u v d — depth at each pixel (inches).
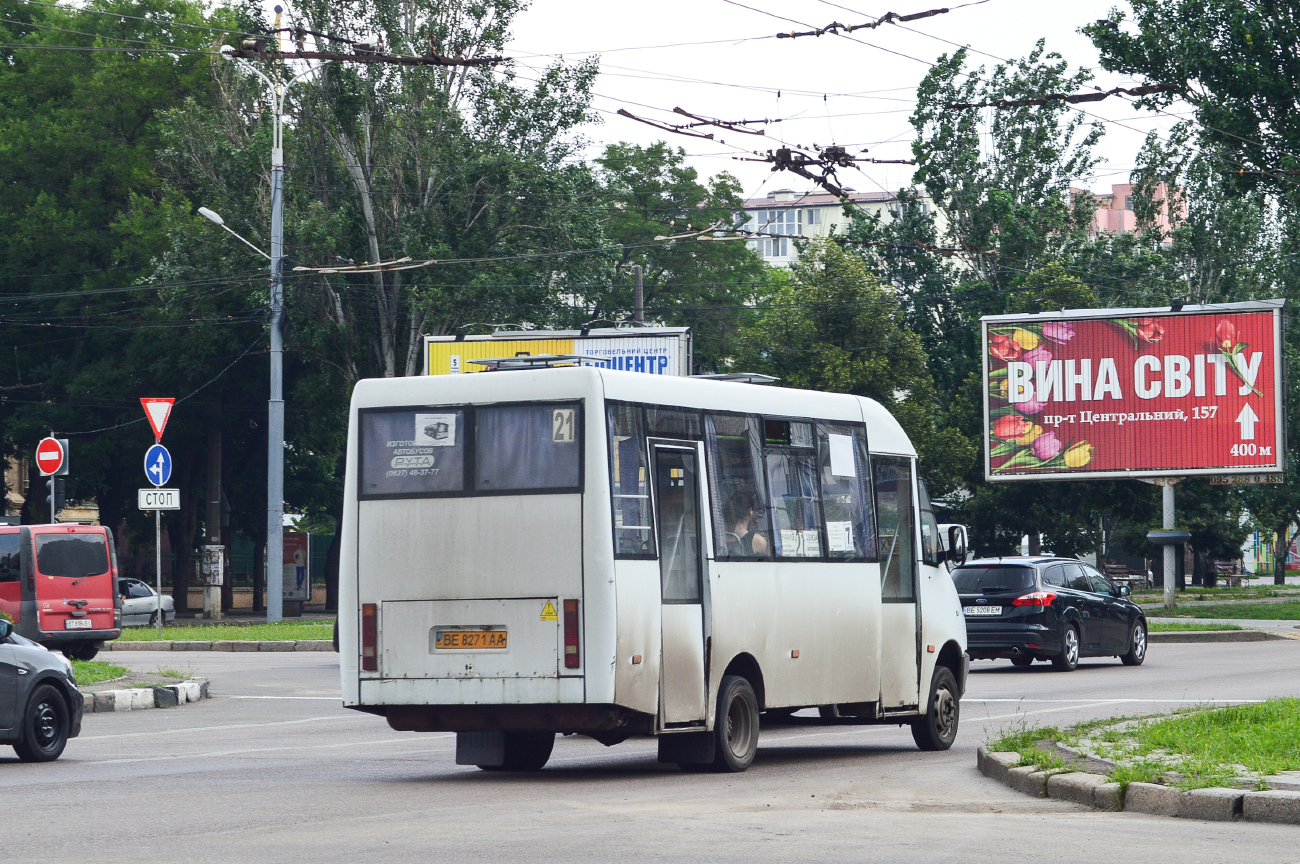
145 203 2046.0
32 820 423.2
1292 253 2694.4
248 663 1223.5
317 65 1961.1
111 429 2160.4
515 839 384.8
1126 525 2763.3
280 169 1669.5
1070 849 368.8
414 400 541.0
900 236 2598.4
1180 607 1961.1
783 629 586.2
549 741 576.4
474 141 2022.6
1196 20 1517.0
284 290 1887.3
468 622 526.0
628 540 523.5
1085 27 1551.4
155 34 2155.5
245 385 2178.9
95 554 1219.2
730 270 2913.4
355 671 537.6
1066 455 1774.1
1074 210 2591.0
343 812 439.5
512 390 529.0
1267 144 1545.3
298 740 698.2
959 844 376.5
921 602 661.3
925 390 2212.1
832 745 679.7
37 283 2096.5
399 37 1972.2
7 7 2169.0
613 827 406.9
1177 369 1733.5
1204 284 2657.5
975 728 729.0
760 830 401.4
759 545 580.7
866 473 645.9
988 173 2532.0
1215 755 492.1
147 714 836.0
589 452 516.7
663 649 532.1
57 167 2114.9
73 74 2124.8
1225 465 1713.8
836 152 1226.6
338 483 2527.1
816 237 2240.4
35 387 2165.4
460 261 1940.2
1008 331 1802.4
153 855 359.6
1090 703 827.4
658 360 1496.1
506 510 524.4
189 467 2315.5
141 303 2108.8
